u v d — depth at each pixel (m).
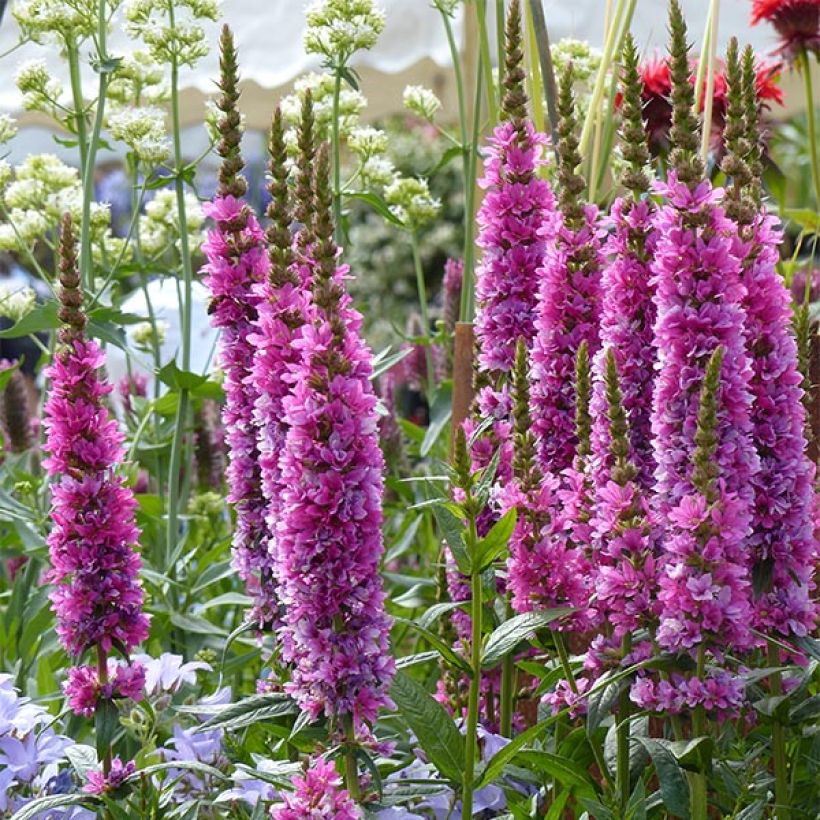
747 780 3.19
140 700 3.47
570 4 7.52
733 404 3.01
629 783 3.29
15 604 5.55
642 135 3.42
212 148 5.65
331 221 3.03
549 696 3.44
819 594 3.70
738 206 3.20
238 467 3.67
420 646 5.34
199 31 5.68
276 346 3.26
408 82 9.91
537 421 3.65
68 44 5.97
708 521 2.96
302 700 3.15
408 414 9.07
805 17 5.91
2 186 6.22
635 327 3.37
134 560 3.32
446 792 3.43
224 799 3.39
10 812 3.50
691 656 3.03
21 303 6.98
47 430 3.27
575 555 3.32
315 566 3.01
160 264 6.12
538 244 3.81
